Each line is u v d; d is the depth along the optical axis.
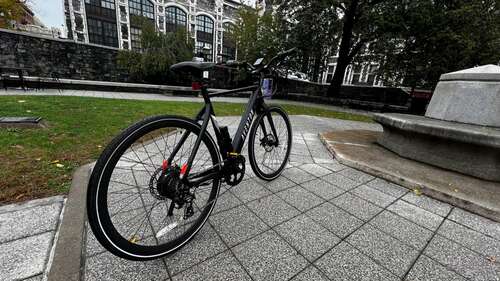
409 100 10.95
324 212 1.70
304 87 15.69
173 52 11.78
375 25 9.62
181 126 1.24
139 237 1.32
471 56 7.98
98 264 1.11
